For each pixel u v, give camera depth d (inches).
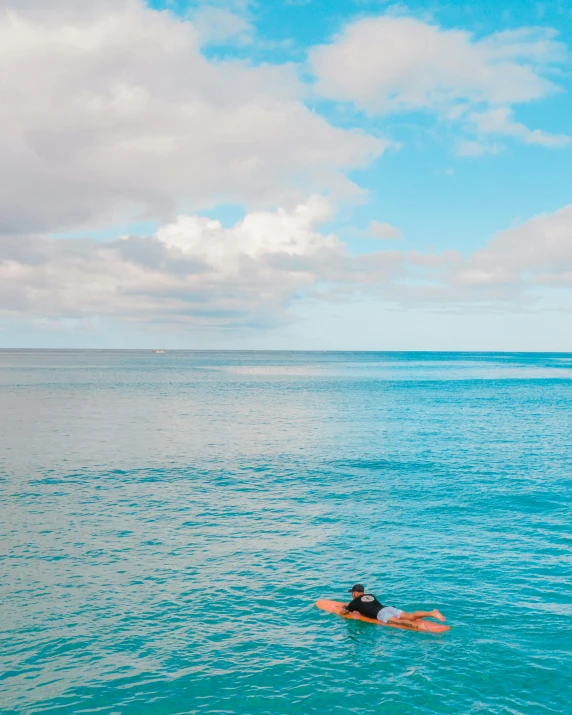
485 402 3112.7
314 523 910.4
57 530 874.1
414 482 1200.2
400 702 446.6
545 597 626.5
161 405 2957.7
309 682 475.2
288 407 2871.6
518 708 437.7
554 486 1152.2
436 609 593.3
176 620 581.6
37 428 2068.2
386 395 3624.5
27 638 544.4
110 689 466.0
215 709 440.8
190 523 911.7
